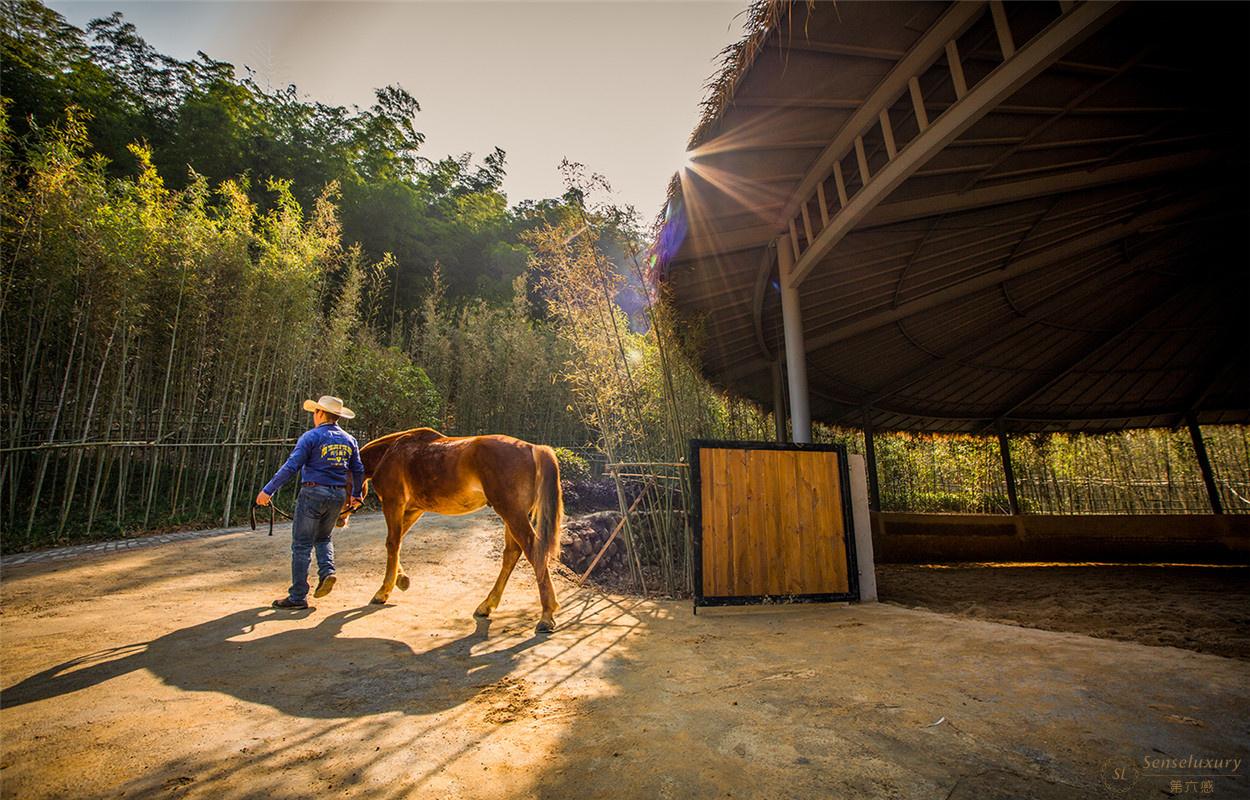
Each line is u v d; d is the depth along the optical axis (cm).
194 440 734
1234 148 444
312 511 350
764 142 368
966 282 649
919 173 390
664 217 426
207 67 1828
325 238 904
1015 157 409
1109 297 746
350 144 2252
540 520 340
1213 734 158
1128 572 691
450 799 130
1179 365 931
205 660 241
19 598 355
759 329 683
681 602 436
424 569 475
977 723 171
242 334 735
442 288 1725
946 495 1334
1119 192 501
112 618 309
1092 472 1241
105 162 663
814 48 285
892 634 304
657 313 529
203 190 753
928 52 291
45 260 582
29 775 141
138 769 145
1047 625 359
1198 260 686
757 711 187
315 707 192
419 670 236
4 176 565
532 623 334
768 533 401
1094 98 354
